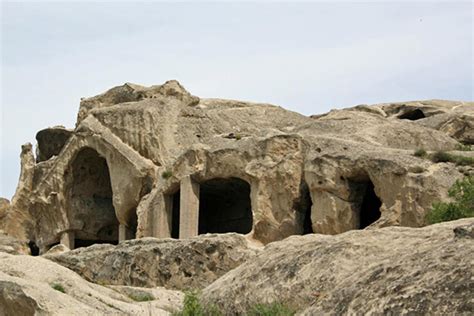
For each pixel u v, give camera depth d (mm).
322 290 21391
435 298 18266
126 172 59531
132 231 60594
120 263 45906
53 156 73250
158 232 55188
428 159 47250
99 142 61375
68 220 65312
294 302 21734
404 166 46000
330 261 21922
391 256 20891
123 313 28094
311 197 48969
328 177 48188
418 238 21625
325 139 50344
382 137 54688
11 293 26984
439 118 63438
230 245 43688
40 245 66812
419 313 18219
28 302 26750
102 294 30719
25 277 30547
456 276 18469
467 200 41969
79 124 65062
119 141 60375
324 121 57156
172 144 59531
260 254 24250
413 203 45219
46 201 65562
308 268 22156
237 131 60656
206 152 53656
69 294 29641
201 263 43906
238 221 57781
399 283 19156
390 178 46156
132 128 60219
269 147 51156
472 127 62719
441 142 55250
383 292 19250
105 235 66688
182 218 53719
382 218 45875
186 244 44531
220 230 58594
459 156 47312
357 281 20266
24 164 72562
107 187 66500
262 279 22844
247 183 54594
